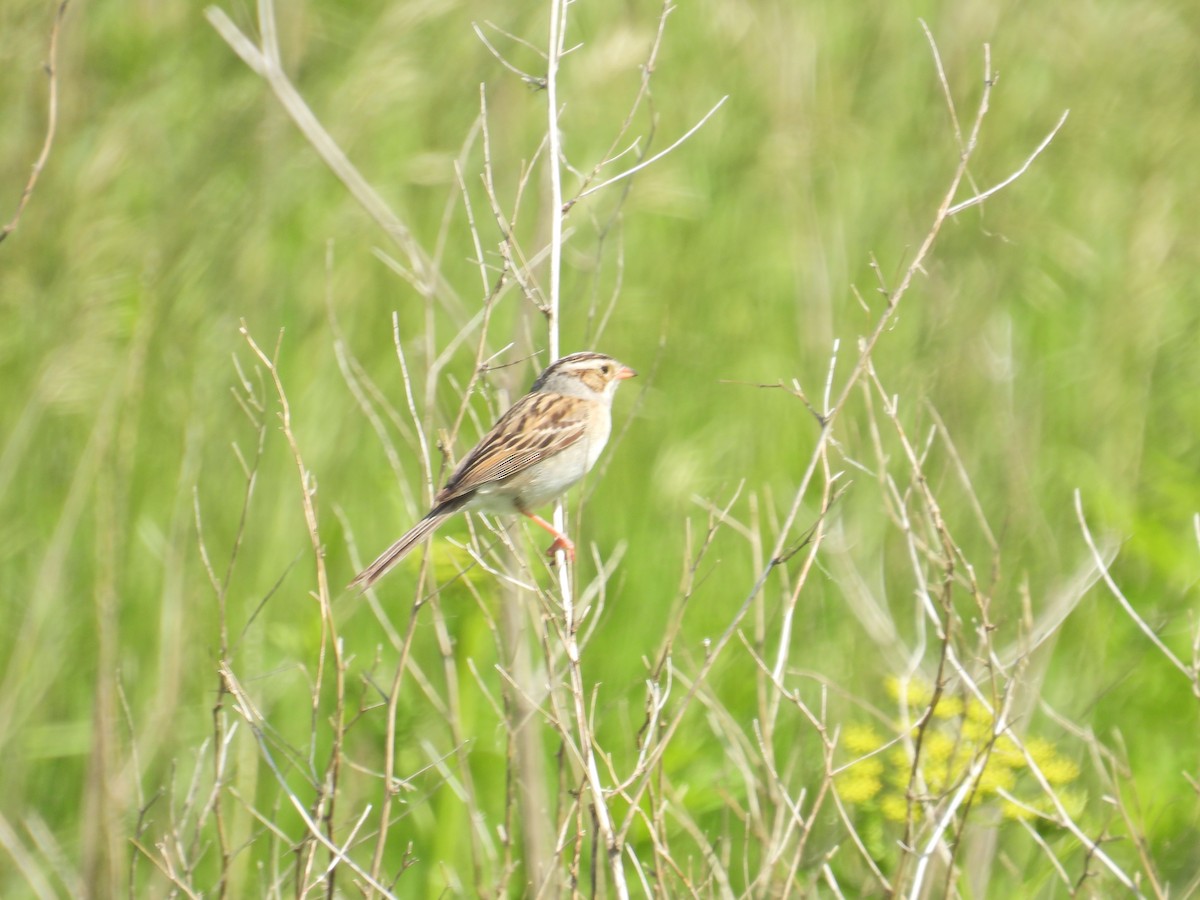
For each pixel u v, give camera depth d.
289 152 14.61
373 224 14.22
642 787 7.36
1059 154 16.20
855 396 13.27
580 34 15.20
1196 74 16.97
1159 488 12.69
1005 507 12.16
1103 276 15.10
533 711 9.76
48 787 11.29
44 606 11.44
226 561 12.07
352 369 12.94
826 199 15.55
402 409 13.00
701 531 12.37
